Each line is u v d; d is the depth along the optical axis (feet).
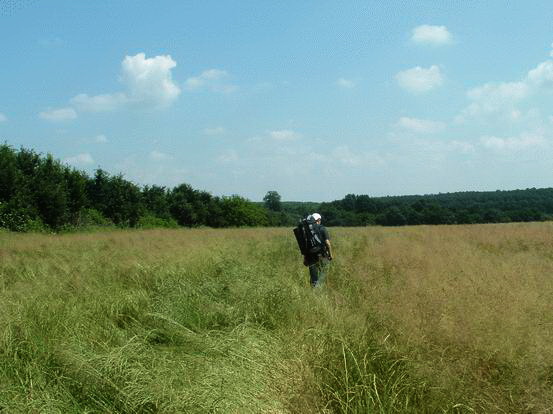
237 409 12.00
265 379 13.88
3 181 107.76
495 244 53.06
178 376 13.26
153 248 50.85
